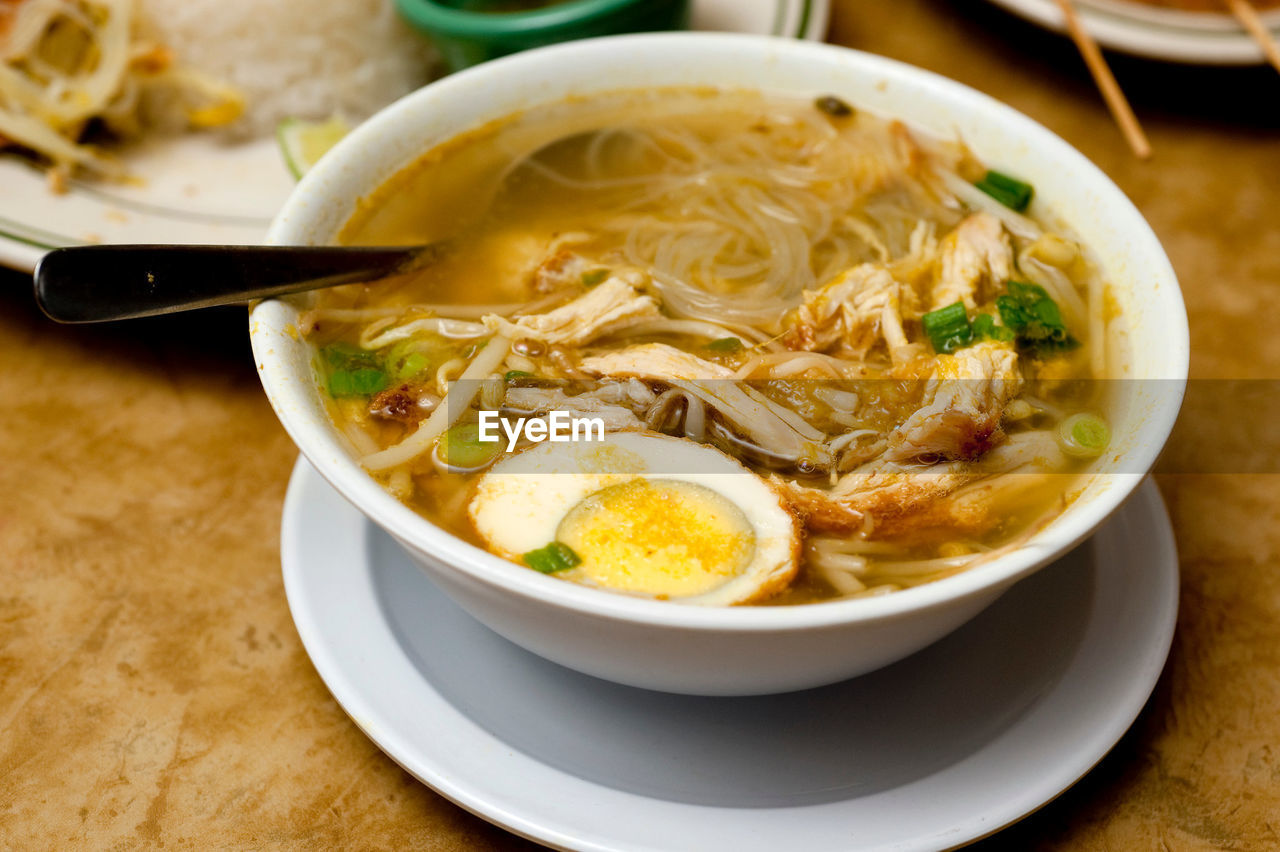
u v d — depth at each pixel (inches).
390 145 15.1
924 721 12.8
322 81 20.4
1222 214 19.1
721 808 12.1
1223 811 13.1
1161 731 13.6
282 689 14.1
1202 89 21.2
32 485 15.8
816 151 16.2
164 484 15.8
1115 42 19.2
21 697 13.9
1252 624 14.5
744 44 16.3
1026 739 12.4
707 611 11.0
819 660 11.7
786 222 15.4
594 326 14.1
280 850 12.9
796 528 12.4
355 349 13.8
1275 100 21.0
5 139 18.6
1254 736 13.6
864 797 12.1
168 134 19.7
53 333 17.3
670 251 15.1
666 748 12.6
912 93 15.9
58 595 14.8
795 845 11.8
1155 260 13.7
